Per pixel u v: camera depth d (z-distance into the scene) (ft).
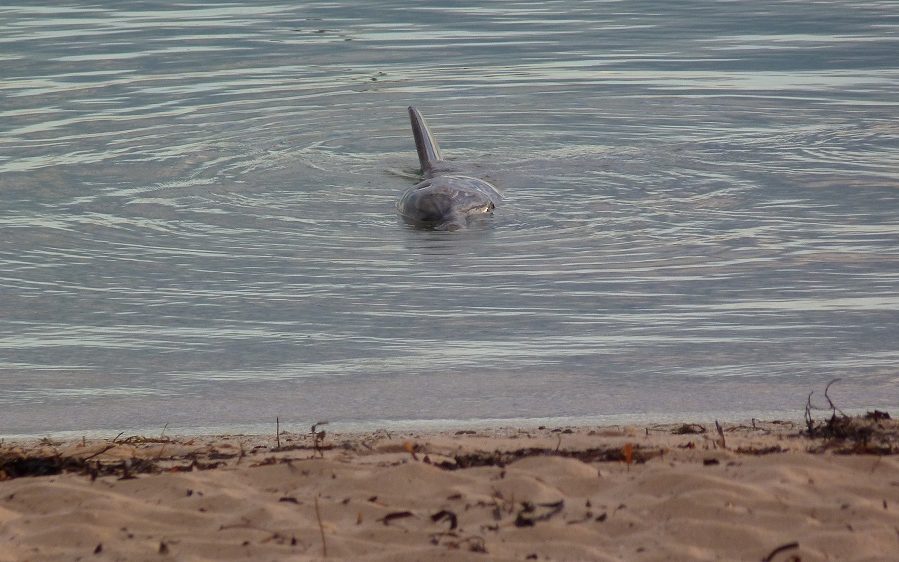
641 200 183.62
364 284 146.92
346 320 134.10
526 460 84.94
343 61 286.66
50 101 246.06
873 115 234.38
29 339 128.36
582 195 187.21
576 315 134.51
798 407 105.81
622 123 234.17
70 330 131.44
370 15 339.57
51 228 169.89
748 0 355.97
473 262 155.02
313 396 111.24
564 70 277.03
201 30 318.45
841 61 280.31
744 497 76.48
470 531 73.05
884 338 125.18
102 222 173.06
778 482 79.30
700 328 129.59
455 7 348.79
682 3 353.31
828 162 203.10
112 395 112.47
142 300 141.18
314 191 192.44
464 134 229.45
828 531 71.61
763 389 111.14
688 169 201.36
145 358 122.62
